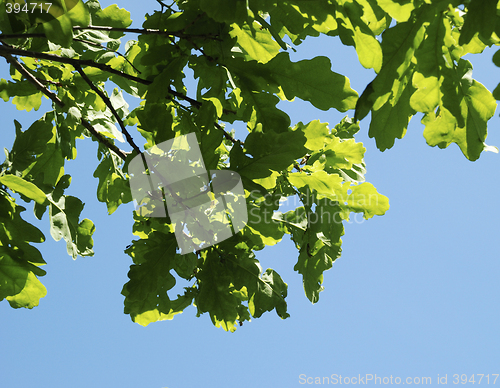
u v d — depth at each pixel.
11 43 2.12
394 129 1.67
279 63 1.96
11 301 2.43
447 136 1.80
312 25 1.85
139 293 2.00
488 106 1.68
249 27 2.05
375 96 1.49
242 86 2.07
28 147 2.21
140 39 2.24
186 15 2.03
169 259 2.04
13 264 2.28
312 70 1.93
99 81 2.91
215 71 2.09
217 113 2.17
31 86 2.86
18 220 2.12
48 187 2.27
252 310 2.50
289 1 1.63
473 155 1.78
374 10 1.57
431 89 1.61
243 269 2.23
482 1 1.24
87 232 2.41
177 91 2.13
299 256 2.56
